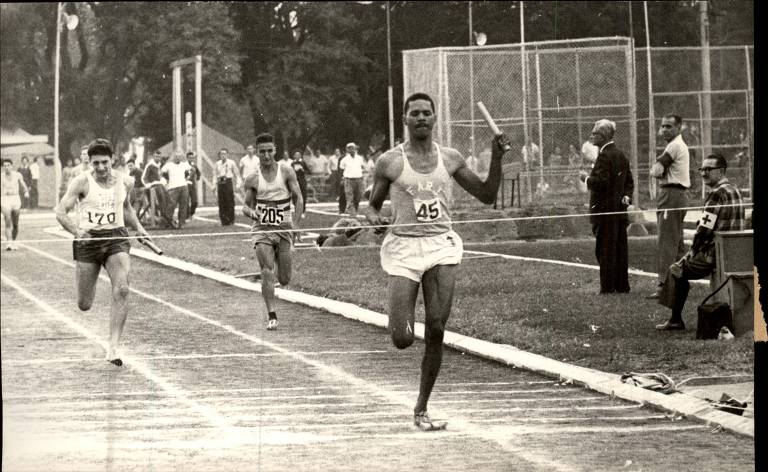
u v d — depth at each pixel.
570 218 26.83
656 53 30.09
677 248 15.30
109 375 10.23
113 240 11.16
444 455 7.26
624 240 15.90
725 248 12.14
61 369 10.48
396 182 8.35
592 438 7.78
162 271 17.27
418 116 8.31
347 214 23.70
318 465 6.96
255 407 8.87
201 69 13.62
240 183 19.47
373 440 7.70
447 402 9.10
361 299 15.52
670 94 28.41
